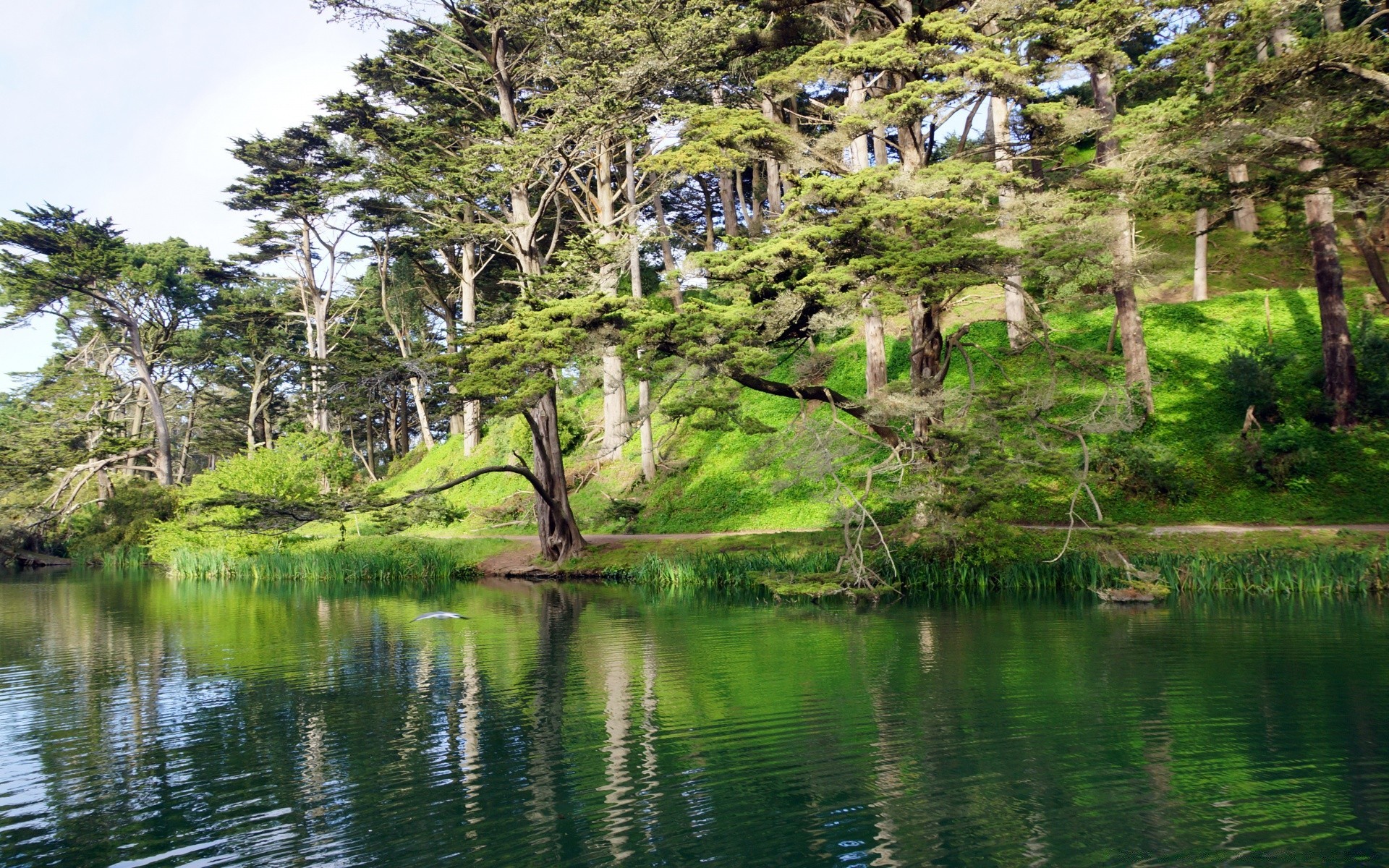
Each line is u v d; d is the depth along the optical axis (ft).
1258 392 96.32
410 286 177.47
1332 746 32.27
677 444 132.46
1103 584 74.90
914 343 82.07
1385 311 107.24
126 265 155.02
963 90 71.20
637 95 93.35
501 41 106.22
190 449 234.99
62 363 196.24
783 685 43.37
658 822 26.63
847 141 76.33
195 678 49.26
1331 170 63.41
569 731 36.47
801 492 110.11
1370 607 62.23
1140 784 28.96
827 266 73.77
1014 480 72.13
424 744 35.19
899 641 54.39
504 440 152.97
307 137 141.79
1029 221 72.13
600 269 91.86
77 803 29.60
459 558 110.32
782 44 91.30
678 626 62.64
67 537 171.12
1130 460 92.58
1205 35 65.67
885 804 27.71
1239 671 43.65
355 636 62.23
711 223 163.84
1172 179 74.43
